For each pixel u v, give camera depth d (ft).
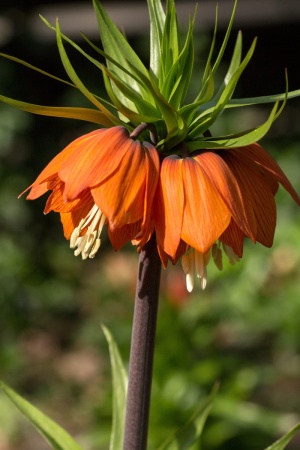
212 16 34.71
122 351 20.66
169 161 6.94
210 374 18.26
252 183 7.09
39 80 34.32
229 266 22.79
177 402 17.70
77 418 25.04
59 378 27.58
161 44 7.40
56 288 31.53
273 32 35.68
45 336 30.45
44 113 7.07
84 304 31.53
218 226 6.68
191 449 8.09
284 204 27.27
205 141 7.03
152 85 6.57
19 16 33.63
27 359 28.58
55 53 34.30
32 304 30.96
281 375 23.30
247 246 23.73
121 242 7.18
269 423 17.74
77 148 6.98
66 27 34.37
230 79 6.82
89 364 28.58
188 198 6.75
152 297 7.17
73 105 33.83
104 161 6.82
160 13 7.53
